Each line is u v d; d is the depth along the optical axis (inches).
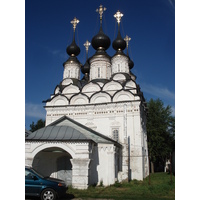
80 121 927.7
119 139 856.3
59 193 360.2
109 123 888.3
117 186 575.2
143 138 951.0
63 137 532.7
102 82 1056.2
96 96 956.0
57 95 1008.9
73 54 1246.3
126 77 1076.5
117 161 711.1
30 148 530.6
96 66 1119.0
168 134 1302.9
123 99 912.9
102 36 1172.5
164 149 1243.8
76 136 530.6
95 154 606.5
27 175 370.6
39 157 570.6
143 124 1000.2
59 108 970.1
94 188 500.7
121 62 1128.8
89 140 510.6
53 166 602.9
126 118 850.1
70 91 1062.4
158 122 1295.5
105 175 597.3
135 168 808.3
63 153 607.5
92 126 902.4
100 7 1248.2
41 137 539.2
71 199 382.6
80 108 944.9
